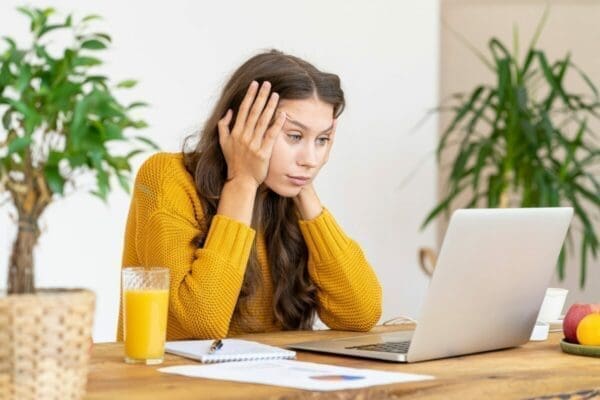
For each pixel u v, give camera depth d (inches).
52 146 58.7
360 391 64.9
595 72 250.1
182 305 93.5
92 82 60.2
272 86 99.0
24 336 56.3
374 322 105.3
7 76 57.5
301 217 105.3
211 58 180.1
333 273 104.2
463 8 254.5
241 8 183.0
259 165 97.3
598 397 75.0
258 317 105.5
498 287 84.3
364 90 197.5
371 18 197.6
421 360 80.4
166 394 62.8
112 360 76.6
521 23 252.7
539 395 73.1
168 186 99.7
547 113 198.8
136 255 103.7
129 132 170.9
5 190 57.6
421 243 207.9
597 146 249.1
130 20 170.9
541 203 192.4
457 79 256.2
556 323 105.9
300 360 79.7
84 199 167.8
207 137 101.8
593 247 200.7
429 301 78.0
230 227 96.3
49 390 57.1
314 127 99.0
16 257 58.3
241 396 62.4
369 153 198.7
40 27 60.1
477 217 78.9
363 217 198.8
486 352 87.5
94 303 59.6
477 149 226.5
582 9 250.2
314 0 190.9
